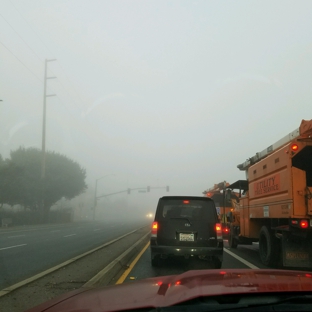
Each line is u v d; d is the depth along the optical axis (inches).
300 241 374.9
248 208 529.0
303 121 361.4
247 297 116.5
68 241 784.3
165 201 409.4
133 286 151.2
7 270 392.2
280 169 391.2
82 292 151.0
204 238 396.2
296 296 114.7
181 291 127.5
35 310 130.5
